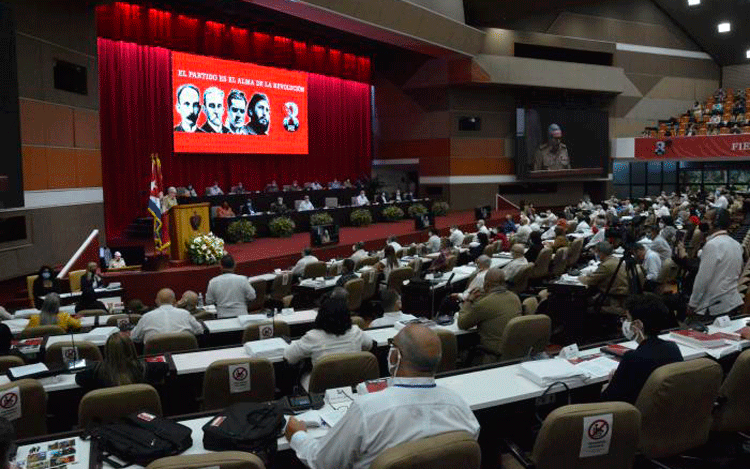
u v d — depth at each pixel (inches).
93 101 583.2
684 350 189.3
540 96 1125.1
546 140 1112.8
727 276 250.4
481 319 232.1
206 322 270.1
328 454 109.3
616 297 325.4
